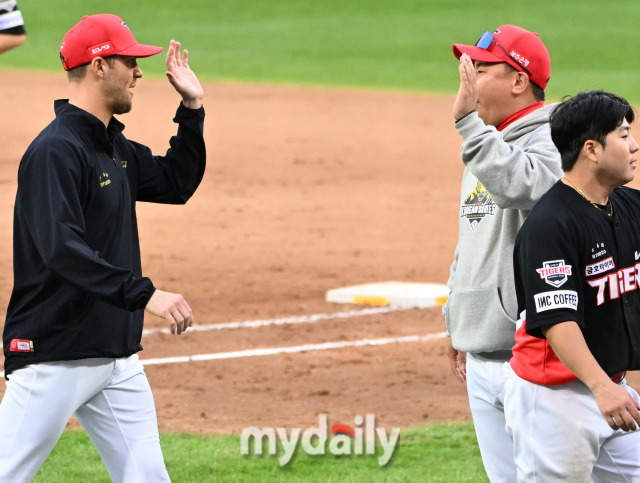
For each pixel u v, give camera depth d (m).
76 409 16.89
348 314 38.06
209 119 87.50
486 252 17.62
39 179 15.83
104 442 17.44
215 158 72.81
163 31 139.00
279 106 95.00
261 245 50.12
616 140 14.82
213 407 27.64
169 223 54.78
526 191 16.45
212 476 22.64
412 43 132.62
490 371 17.86
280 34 138.25
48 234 15.60
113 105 16.91
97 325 16.55
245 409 27.48
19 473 16.83
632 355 15.32
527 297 14.89
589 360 14.48
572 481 15.29
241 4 156.62
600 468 15.91
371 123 87.88
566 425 15.17
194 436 25.33
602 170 14.95
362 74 114.88
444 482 22.17
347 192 63.47
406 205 60.22
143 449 17.42
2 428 16.88
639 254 15.41
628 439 15.63
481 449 18.56
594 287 15.02
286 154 74.88
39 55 121.00
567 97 17.73
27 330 16.52
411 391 29.14
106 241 16.83
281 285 42.47
